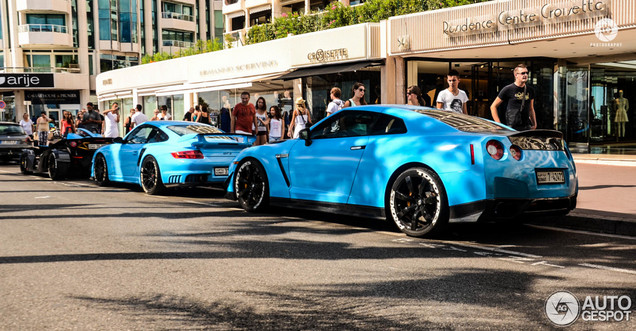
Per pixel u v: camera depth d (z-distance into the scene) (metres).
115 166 11.03
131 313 3.43
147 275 4.29
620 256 5.03
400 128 6.14
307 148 6.91
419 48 16.52
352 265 4.63
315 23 27.81
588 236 5.96
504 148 5.43
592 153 16.53
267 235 5.98
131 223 6.72
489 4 15.05
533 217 5.82
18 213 7.52
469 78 18.02
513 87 8.05
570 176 5.85
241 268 4.52
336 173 6.50
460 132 5.71
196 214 7.48
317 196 6.71
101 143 13.10
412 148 5.82
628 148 18.16
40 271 4.43
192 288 3.96
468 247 5.39
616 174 11.31
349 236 5.94
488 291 3.90
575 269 4.54
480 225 6.56
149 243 5.52
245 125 13.29
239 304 3.60
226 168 9.66
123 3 51.94
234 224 6.68
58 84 48.09
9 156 18.92
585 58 17.97
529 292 3.88
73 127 20.45
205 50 35.59
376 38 17.52
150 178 9.91
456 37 15.71
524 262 4.79
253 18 39.31
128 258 4.87
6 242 5.56
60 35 48.34
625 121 19.36
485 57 17.67
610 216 6.28
